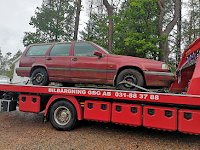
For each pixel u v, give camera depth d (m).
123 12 17.89
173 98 3.20
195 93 3.21
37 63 4.80
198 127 3.04
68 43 4.77
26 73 4.95
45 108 4.27
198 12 18.55
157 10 17.14
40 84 4.72
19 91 4.53
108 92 3.70
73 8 19.16
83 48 4.56
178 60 18.86
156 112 3.38
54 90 4.18
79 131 4.10
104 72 4.19
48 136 3.73
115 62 4.13
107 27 20.91
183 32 19.58
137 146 3.32
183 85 4.89
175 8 15.61
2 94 5.10
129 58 4.14
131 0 14.77
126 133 4.07
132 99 3.50
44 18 18.73
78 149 3.12
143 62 4.01
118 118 3.66
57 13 19.12
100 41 21.28
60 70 4.55
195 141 3.65
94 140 3.57
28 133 3.91
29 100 4.51
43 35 20.14
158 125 3.34
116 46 21.88
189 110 3.15
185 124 3.13
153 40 14.69
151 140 3.66
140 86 3.88
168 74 3.94
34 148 3.12
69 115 4.09
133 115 3.54
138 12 15.38
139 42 14.30
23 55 5.12
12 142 3.38
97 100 3.96
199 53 3.74
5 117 5.30
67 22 19.28
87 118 3.93
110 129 4.34
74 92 3.99
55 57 4.68
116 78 4.17
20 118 5.21
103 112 3.80
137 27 17.05
